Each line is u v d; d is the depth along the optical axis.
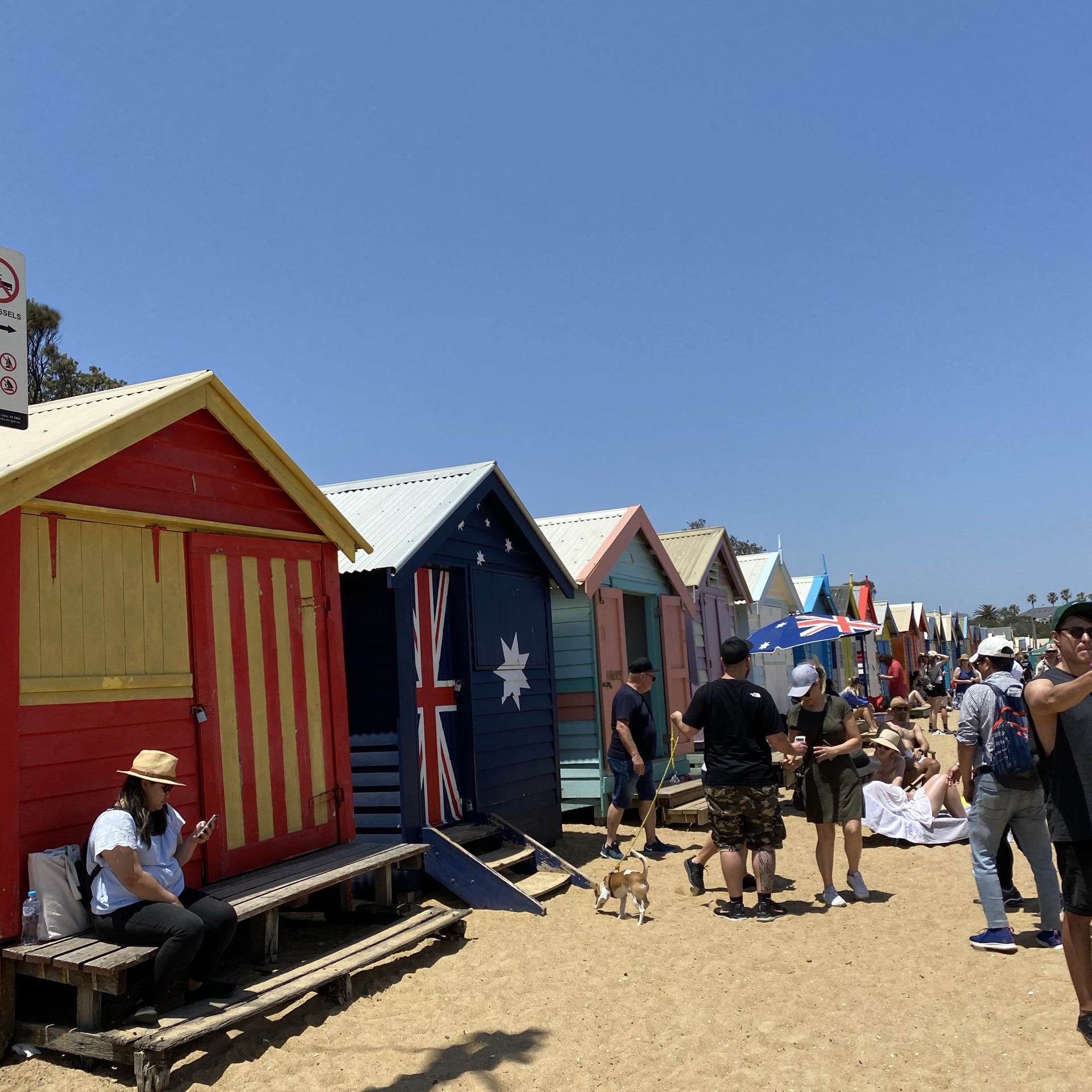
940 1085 4.33
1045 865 6.17
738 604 17.84
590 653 11.91
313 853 6.75
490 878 7.65
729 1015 5.25
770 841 7.35
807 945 6.55
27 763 4.89
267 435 6.61
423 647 8.80
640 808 10.12
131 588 5.63
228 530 6.36
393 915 6.66
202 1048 4.86
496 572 9.91
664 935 6.93
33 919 4.74
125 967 4.44
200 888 5.80
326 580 7.29
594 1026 5.15
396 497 9.52
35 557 5.05
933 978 5.73
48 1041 4.61
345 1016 5.30
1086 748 4.48
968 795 6.54
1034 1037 4.74
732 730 7.37
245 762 6.29
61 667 5.12
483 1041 4.97
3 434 5.70
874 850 9.95
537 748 10.29
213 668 6.12
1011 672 6.53
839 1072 4.51
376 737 7.97
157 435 5.88
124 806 4.94
